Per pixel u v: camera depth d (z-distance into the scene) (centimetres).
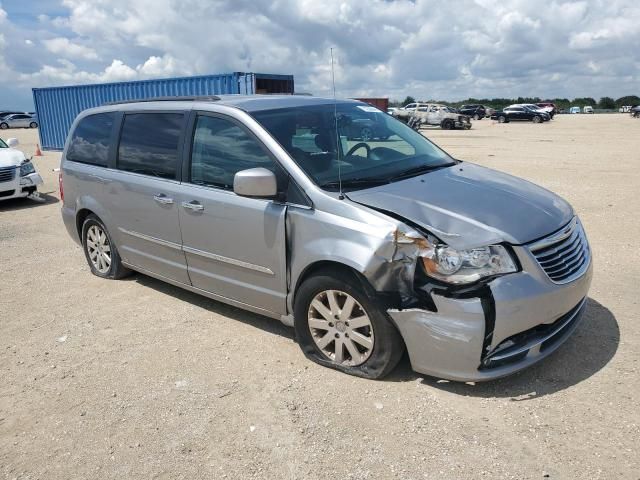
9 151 1079
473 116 5544
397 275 337
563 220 375
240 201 411
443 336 325
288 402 348
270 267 402
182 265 481
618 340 404
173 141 475
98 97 2156
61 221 920
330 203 364
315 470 288
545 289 332
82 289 576
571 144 2227
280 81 1869
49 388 384
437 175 424
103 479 292
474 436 306
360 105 519
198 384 377
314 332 388
